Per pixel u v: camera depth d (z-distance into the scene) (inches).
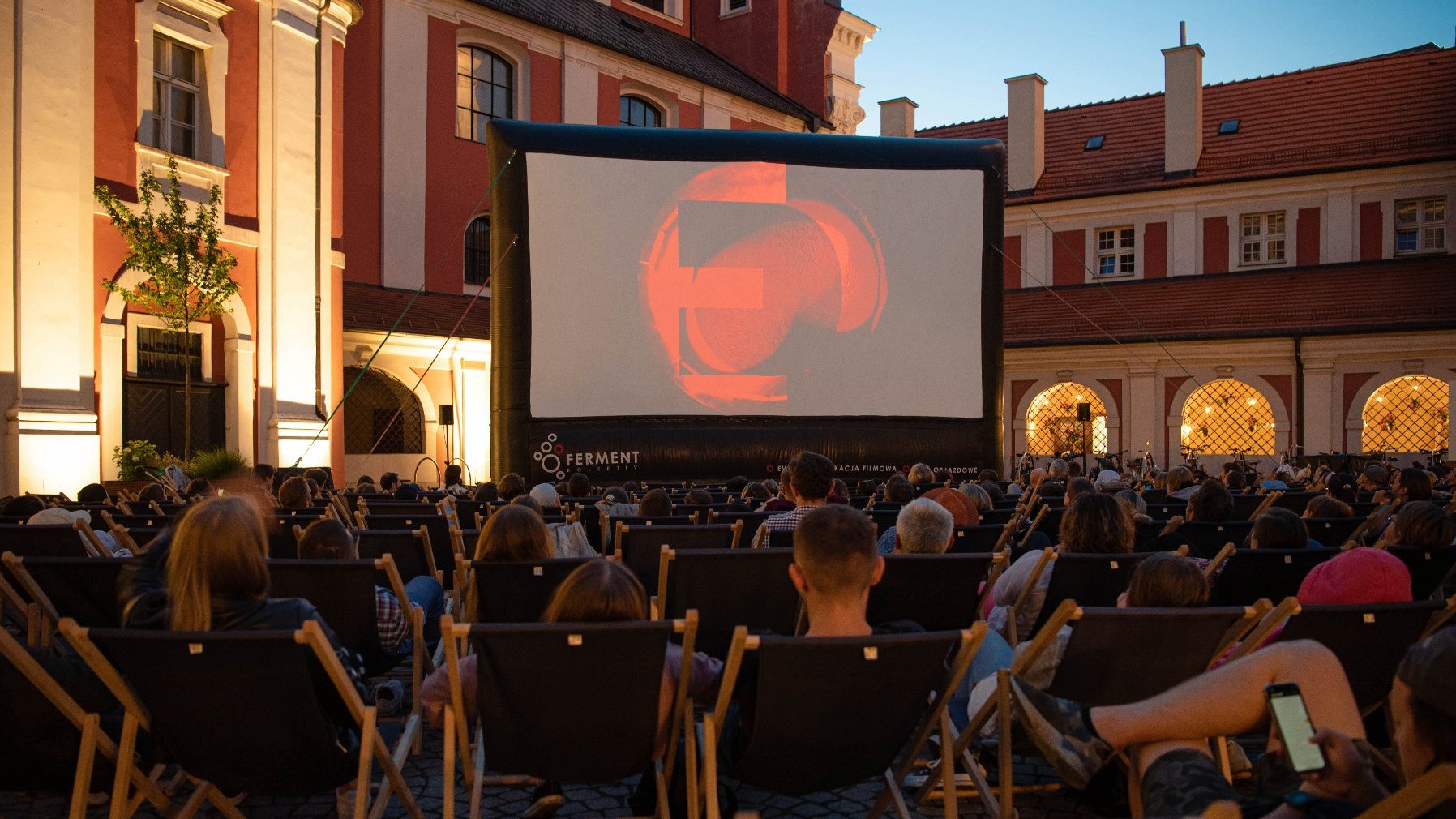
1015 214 1213.7
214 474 472.7
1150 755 88.0
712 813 115.6
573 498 353.1
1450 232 1026.7
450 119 931.3
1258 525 194.4
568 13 1072.8
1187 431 1058.7
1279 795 81.8
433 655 197.3
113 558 171.8
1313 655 85.3
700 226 548.7
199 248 550.0
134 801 123.9
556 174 536.7
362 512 307.7
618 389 538.6
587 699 117.3
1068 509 187.8
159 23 552.7
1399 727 67.5
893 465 560.1
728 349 548.7
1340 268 1061.8
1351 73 1164.5
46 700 119.2
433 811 150.6
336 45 688.4
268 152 624.4
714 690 130.6
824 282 559.5
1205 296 1096.8
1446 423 955.3
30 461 482.3
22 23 487.5
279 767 120.7
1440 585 176.6
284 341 629.9
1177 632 123.2
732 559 179.0
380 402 874.1
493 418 539.5
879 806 136.8
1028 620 182.2
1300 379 1010.7
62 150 504.4
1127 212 1159.0
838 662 112.3
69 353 506.3
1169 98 1154.0
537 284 534.3
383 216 875.4
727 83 1197.1
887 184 568.4
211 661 111.7
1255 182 1096.8
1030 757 173.9
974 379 572.4
